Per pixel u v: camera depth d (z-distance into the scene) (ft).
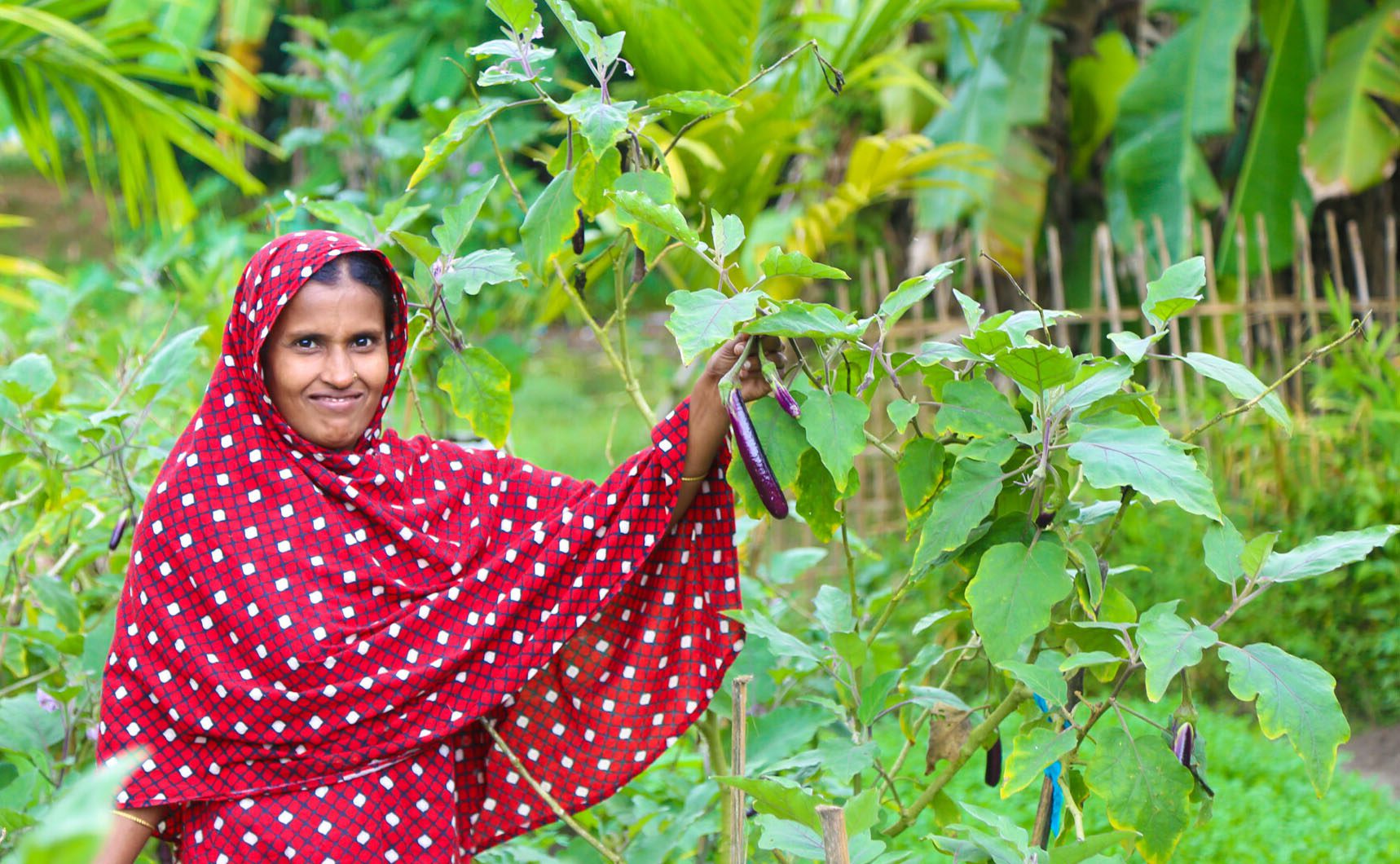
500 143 16.42
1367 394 20.62
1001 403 6.75
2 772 8.60
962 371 7.32
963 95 23.49
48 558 12.23
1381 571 18.19
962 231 24.67
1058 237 24.63
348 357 6.95
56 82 18.88
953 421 6.74
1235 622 18.17
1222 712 17.76
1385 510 18.67
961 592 7.83
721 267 6.83
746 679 6.44
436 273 8.37
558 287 12.36
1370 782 15.83
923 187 22.08
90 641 9.11
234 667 6.82
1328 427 19.60
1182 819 6.26
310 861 6.76
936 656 8.33
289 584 6.83
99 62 18.67
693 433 7.25
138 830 6.84
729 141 15.48
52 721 9.10
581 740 7.71
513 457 7.98
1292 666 5.99
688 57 14.46
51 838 2.54
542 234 8.04
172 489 6.91
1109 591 7.22
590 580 7.34
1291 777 15.39
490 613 7.16
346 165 20.04
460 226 8.50
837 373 7.26
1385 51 21.88
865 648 7.58
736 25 14.33
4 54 18.19
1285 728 5.85
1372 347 20.15
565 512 7.37
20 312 21.50
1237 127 24.56
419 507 7.29
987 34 23.45
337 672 6.80
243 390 7.00
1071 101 24.94
